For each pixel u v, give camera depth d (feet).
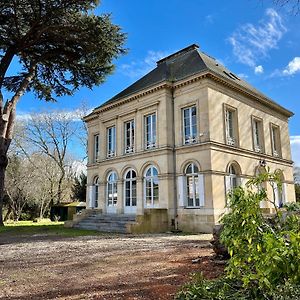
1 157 66.80
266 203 60.44
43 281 19.77
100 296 16.14
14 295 16.78
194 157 59.06
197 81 60.90
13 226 72.28
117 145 74.59
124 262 25.66
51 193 131.85
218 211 55.62
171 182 61.16
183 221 58.80
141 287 17.62
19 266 25.20
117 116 75.46
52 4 55.93
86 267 24.04
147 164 65.57
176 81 63.87
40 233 55.67
